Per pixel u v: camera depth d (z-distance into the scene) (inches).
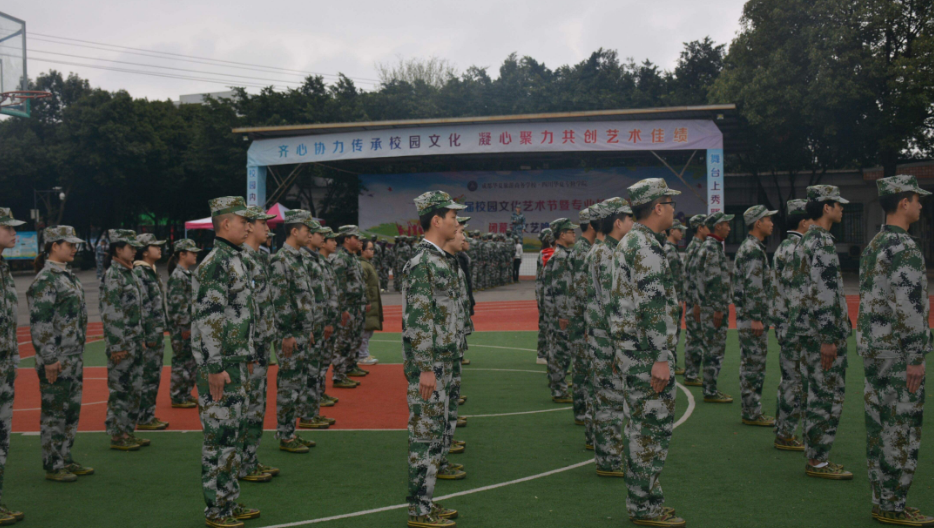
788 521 164.2
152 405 270.2
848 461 212.7
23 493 193.6
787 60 917.2
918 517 160.6
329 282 303.3
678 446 231.6
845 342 195.0
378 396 326.3
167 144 1542.8
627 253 161.9
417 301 163.3
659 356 157.0
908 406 159.9
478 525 164.1
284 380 234.1
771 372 362.9
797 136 1017.5
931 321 556.7
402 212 1248.2
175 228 1835.6
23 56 628.4
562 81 1541.6
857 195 1164.5
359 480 201.5
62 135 1433.3
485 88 1525.6
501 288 969.5
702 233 314.5
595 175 1179.3
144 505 183.2
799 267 198.7
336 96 1402.6
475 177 1224.2
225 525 163.5
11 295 184.5
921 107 885.2
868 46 909.2
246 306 175.9
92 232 1926.7
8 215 184.4
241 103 1373.0
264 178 960.3
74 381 210.4
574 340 260.1
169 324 308.3
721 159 796.6
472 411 292.8
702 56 1669.5
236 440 169.5
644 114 808.9
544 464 216.1
